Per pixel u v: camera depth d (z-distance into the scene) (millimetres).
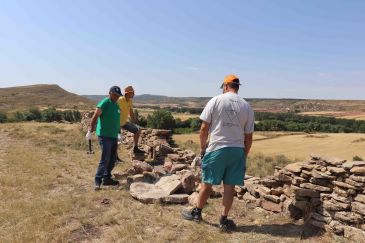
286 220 5914
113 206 6488
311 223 5609
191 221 5766
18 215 5906
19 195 7105
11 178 8297
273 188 6594
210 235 5195
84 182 8422
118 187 7895
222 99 5504
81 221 5664
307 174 5957
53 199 6754
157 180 7965
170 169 9570
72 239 5074
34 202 6516
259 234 5332
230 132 5461
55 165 10266
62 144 15188
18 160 10789
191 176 7320
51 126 24328
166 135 12422
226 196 5523
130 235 5117
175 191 7121
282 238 5203
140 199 6785
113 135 7938
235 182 5496
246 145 5691
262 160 14781
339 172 5500
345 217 5211
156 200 6707
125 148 14328
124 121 10430
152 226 5551
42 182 8109
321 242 5078
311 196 5758
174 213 6160
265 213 6340
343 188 5445
